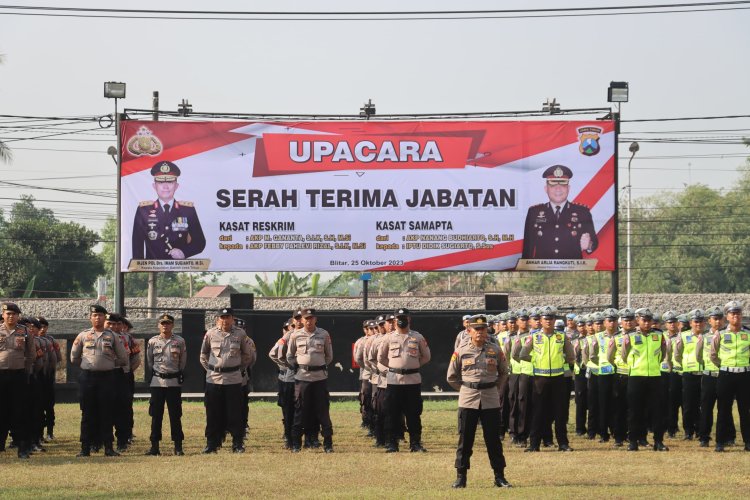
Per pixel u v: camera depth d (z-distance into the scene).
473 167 31.08
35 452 19.08
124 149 30.95
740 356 18.53
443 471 15.59
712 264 90.19
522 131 31.08
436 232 31.03
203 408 29.42
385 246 31.05
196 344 32.41
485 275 90.88
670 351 21.31
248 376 21.28
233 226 31.05
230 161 31.06
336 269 31.03
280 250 31.03
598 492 13.27
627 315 19.08
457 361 14.16
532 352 18.98
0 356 17.83
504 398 21.67
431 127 31.11
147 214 31.00
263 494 13.39
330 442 18.73
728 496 12.92
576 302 47.59
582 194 31.06
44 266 74.50
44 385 21.05
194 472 15.50
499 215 31.06
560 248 31.00
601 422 20.67
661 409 19.00
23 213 93.69
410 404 18.81
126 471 15.68
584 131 31.06
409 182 31.06
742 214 91.75
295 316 19.41
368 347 21.34
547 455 17.89
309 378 18.72
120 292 31.02
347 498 12.91
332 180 31.11
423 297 45.69
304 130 31.11
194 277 92.31
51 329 37.16
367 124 31.09
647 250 95.62
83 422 18.19
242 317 32.31
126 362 18.47
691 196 96.81
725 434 18.72
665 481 14.37
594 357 20.97
